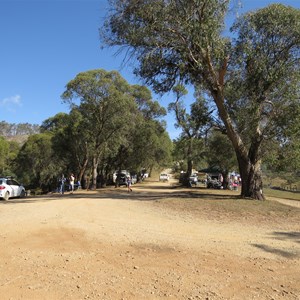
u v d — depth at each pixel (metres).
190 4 16.61
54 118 54.31
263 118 20.28
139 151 51.19
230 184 46.44
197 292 4.95
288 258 6.81
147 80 20.88
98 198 21.06
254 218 13.35
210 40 17.00
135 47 18.62
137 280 5.37
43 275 5.49
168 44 18.38
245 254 6.96
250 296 4.87
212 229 10.17
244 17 19.30
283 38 18.88
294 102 18.31
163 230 9.45
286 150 19.81
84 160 42.84
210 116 23.61
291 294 4.98
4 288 4.94
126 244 7.50
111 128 37.41
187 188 41.66
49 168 50.09
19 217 11.24
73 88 34.72
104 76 36.41
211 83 19.61
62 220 10.59
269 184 65.88
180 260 6.41
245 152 20.23
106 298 4.69
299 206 18.31
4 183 22.36
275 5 18.59
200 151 42.34
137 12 17.31
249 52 18.64
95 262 6.21
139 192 30.83
